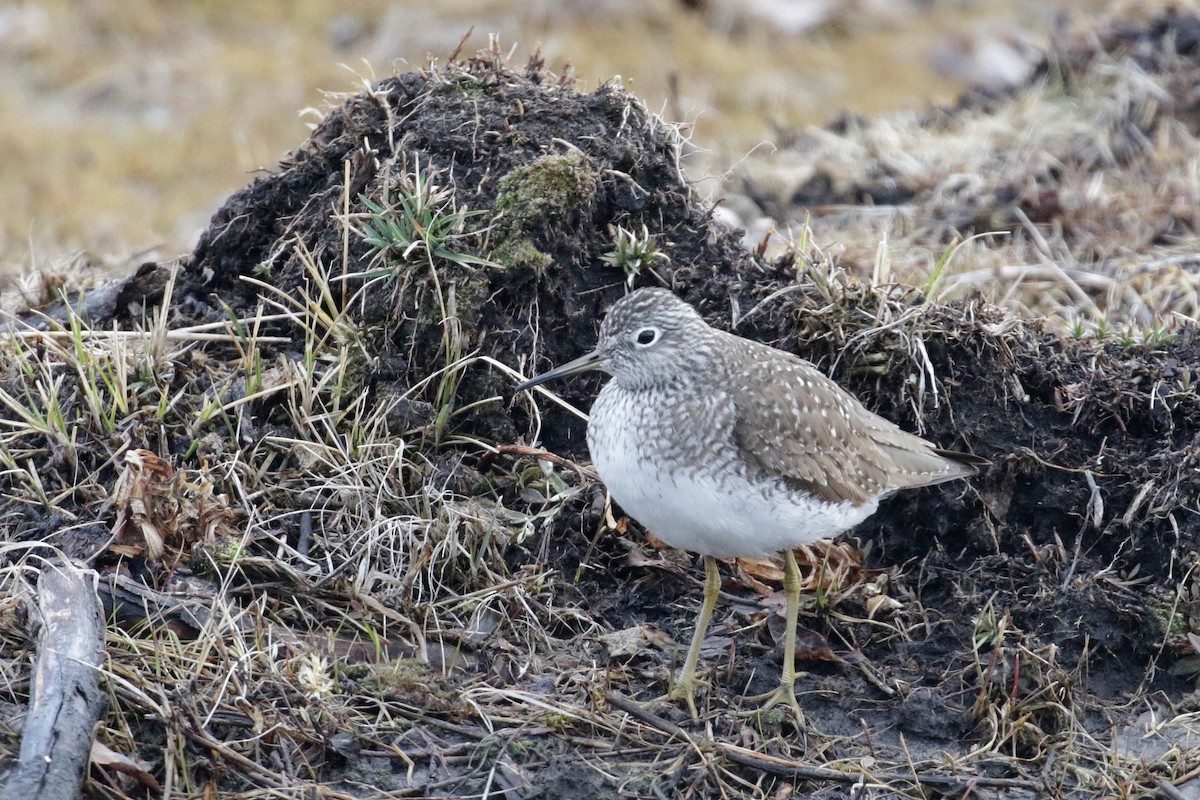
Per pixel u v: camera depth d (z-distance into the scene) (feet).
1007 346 37.96
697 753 30.07
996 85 66.28
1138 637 33.58
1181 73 60.80
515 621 33.35
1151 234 51.44
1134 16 65.62
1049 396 37.83
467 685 31.37
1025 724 31.12
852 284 39.09
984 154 58.13
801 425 31.35
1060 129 59.41
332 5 82.38
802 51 79.71
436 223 37.06
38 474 34.45
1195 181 53.78
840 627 34.24
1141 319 45.21
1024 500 36.50
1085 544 35.63
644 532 36.14
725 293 39.29
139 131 71.72
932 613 34.55
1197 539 34.65
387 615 32.55
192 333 38.50
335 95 42.55
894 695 32.35
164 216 62.75
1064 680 31.96
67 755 26.35
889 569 35.70
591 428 32.27
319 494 34.65
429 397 37.19
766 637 34.01
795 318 38.40
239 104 73.82
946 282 47.91
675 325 31.48
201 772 28.19
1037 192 53.36
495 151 39.34
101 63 77.92
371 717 30.19
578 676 31.96
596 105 40.73
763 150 60.90
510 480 36.27
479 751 29.63
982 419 37.35
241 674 30.07
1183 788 29.84
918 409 37.11
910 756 30.66
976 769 30.42
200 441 35.09
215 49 79.00
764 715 31.50
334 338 37.88
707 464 30.40
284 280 39.37
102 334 38.19
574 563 35.32
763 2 82.94
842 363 37.99
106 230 60.18
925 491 36.42
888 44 80.89
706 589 31.94
